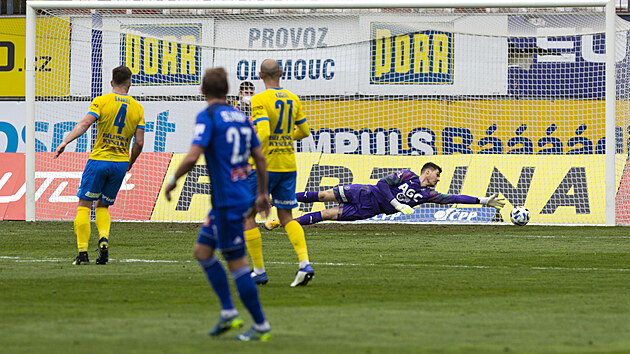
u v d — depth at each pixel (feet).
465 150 197.88
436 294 75.25
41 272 92.02
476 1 180.14
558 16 189.37
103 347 49.21
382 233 156.76
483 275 90.99
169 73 203.41
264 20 202.18
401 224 180.65
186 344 50.44
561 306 67.77
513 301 70.69
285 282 84.43
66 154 192.85
